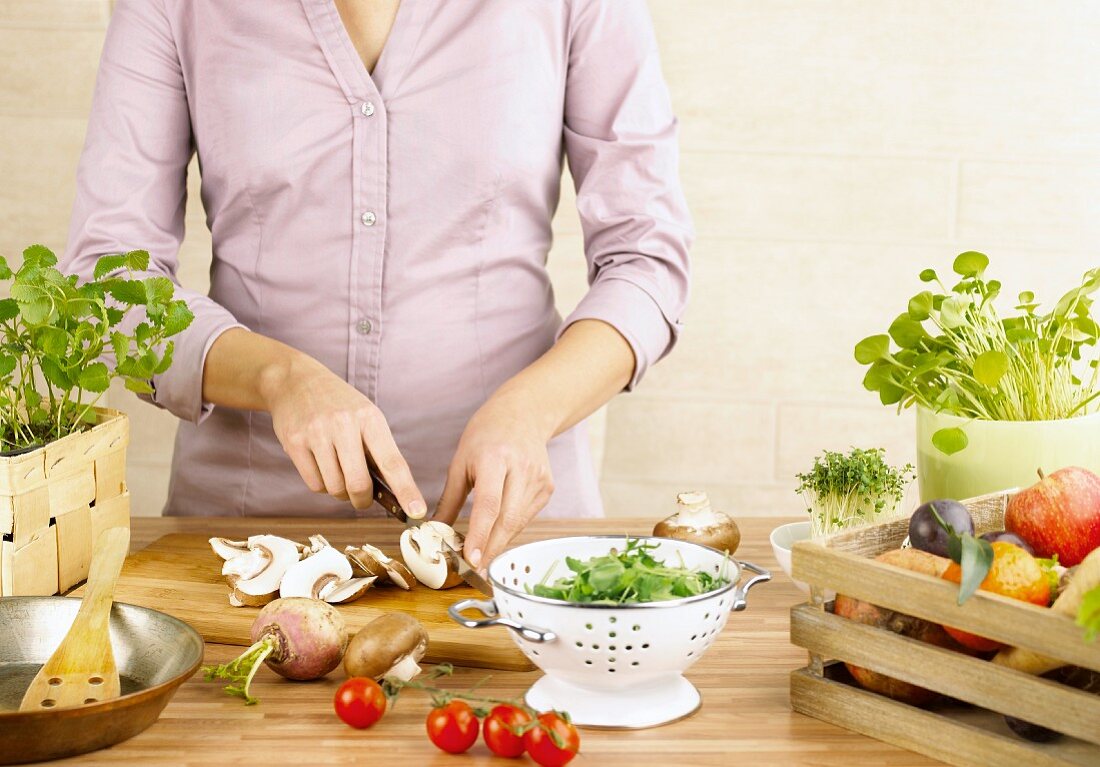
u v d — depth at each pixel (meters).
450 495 1.13
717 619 0.83
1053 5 2.06
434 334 1.44
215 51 1.39
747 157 2.12
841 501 1.14
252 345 1.25
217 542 1.14
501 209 1.43
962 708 0.84
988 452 1.07
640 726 0.84
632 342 1.31
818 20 2.08
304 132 1.39
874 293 2.16
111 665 0.87
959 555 0.79
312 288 1.43
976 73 2.09
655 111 1.45
